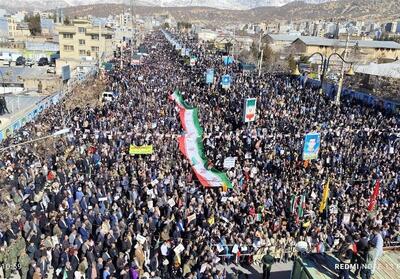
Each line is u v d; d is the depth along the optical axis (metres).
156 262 15.69
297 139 29.84
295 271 14.88
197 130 29.89
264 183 22.83
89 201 19.06
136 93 43.00
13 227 16.11
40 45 94.81
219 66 70.75
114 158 24.84
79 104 40.75
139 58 79.81
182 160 25.19
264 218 19.05
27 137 26.64
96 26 93.00
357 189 22.98
